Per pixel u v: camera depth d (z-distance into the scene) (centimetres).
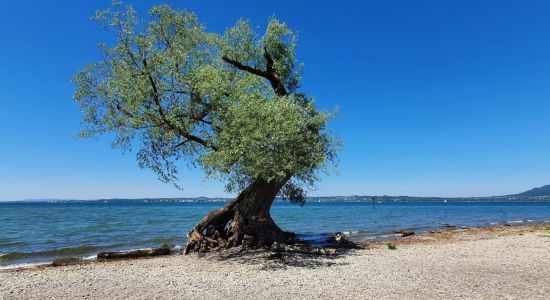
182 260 2186
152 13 2131
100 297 1338
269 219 2567
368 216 8112
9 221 6581
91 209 14038
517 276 1581
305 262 1975
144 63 2086
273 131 1927
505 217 7606
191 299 1295
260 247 2411
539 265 1820
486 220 6531
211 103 2139
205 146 2297
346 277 1597
